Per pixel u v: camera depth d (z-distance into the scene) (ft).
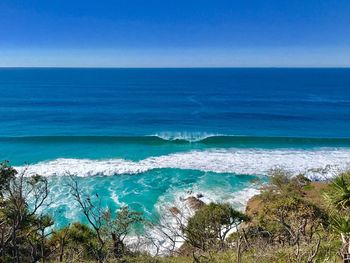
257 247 30.89
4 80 583.58
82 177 96.48
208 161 112.68
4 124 185.06
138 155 121.29
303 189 80.02
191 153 124.16
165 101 295.69
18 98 308.60
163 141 142.31
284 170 96.99
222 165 108.17
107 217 37.50
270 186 83.35
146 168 103.09
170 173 100.63
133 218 50.08
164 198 82.94
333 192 25.52
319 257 25.79
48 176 95.81
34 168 103.14
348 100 303.07
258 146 136.36
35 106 256.73
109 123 192.24
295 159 115.75
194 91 392.68
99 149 130.41
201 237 41.16
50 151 127.44
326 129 178.19
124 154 122.93
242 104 277.03
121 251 34.17
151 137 144.66
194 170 103.04
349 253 21.07
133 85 481.87
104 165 106.73
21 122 191.52
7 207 28.22
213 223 50.60
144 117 213.05
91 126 182.50
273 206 50.44
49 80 588.09
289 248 28.35
